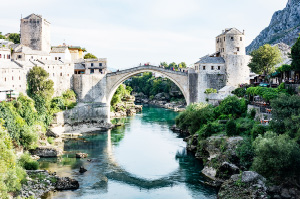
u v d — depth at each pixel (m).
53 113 95.94
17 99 82.12
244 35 113.19
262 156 46.06
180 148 79.62
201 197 49.69
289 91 66.75
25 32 122.38
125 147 81.38
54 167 64.25
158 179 58.03
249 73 114.06
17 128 72.19
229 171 54.38
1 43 112.75
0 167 44.47
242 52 113.19
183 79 111.00
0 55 94.88
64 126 99.62
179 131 101.31
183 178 58.38
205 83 109.75
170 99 193.62
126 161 69.06
